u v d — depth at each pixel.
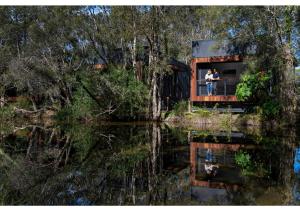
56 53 18.00
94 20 18.17
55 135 11.34
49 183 4.55
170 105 21.08
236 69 17.00
